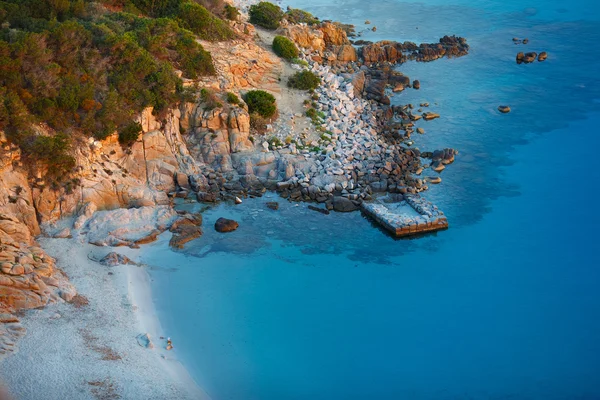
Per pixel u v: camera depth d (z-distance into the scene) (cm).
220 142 6456
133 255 5300
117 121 5984
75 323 4450
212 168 6388
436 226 5788
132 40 6525
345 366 4425
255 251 5472
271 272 5247
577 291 5119
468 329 4759
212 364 4378
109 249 5300
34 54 5716
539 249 5588
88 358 4172
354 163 6462
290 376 4331
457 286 5175
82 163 5719
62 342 4262
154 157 6175
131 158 6091
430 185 6469
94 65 6166
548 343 4641
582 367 4441
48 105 5669
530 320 4841
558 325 4794
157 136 6188
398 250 5569
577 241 5669
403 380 4331
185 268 5231
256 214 5934
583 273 5306
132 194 5834
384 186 6250
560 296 5075
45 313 4478
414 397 4203
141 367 4188
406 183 6366
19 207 5262
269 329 4700
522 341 4659
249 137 6606
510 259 5472
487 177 6619
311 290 5081
